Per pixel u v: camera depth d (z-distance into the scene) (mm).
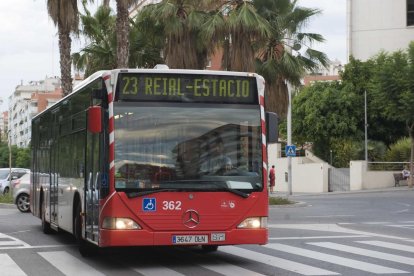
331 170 46688
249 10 26359
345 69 53281
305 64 29719
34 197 18812
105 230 10055
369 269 10531
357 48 64062
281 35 29078
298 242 14648
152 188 10086
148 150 10203
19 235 16516
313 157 52156
